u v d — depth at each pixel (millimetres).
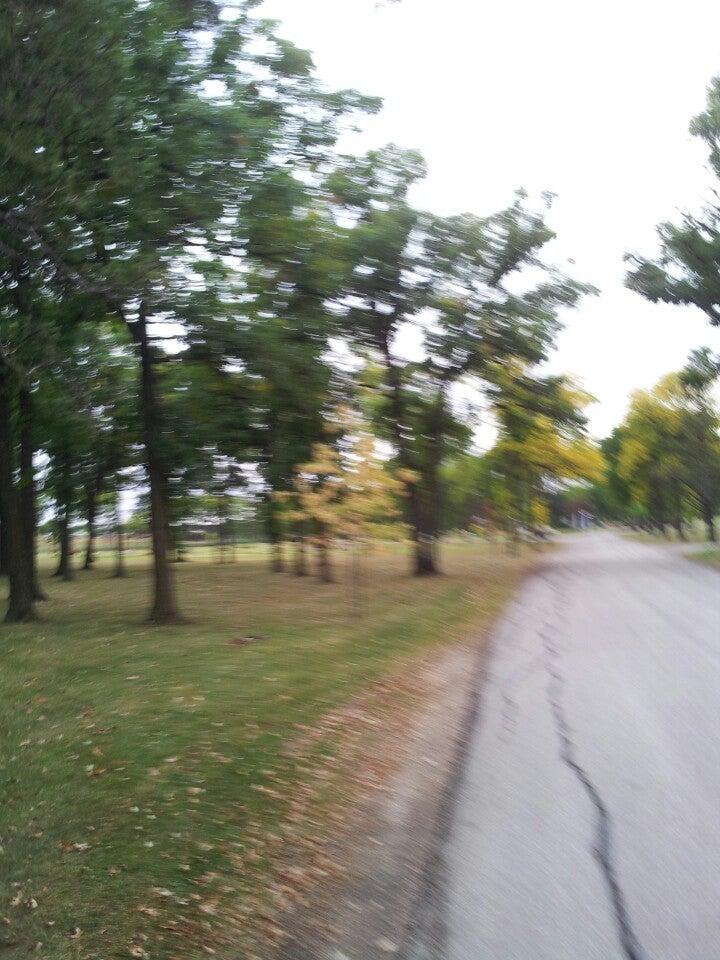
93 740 8117
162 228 14117
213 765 7359
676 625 16609
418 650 14195
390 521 20875
